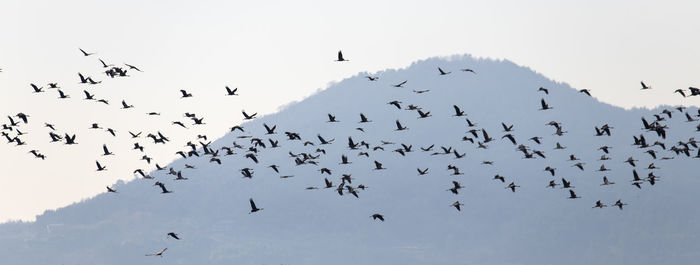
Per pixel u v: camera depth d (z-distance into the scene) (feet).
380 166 407.23
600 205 411.13
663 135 374.22
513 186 380.17
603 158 414.41
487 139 394.11
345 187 408.26
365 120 399.85
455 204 404.98
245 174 401.29
